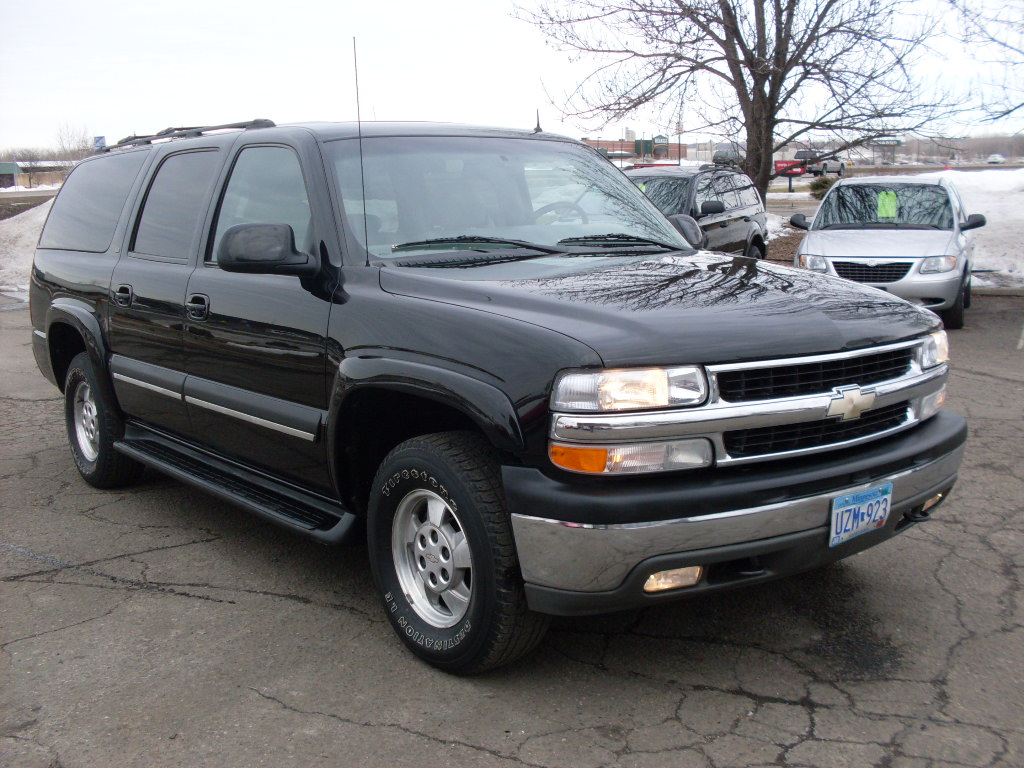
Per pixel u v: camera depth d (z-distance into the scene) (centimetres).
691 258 404
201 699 320
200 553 457
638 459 283
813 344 308
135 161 538
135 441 518
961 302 1102
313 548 464
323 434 368
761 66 1427
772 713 307
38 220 2075
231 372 419
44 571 436
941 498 358
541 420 288
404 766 281
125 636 369
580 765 280
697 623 372
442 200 405
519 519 294
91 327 524
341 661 346
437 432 362
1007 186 1834
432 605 344
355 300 357
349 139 410
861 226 1191
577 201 444
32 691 327
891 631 364
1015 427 663
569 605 292
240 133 453
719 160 1473
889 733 295
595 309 311
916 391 343
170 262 469
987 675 331
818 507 302
